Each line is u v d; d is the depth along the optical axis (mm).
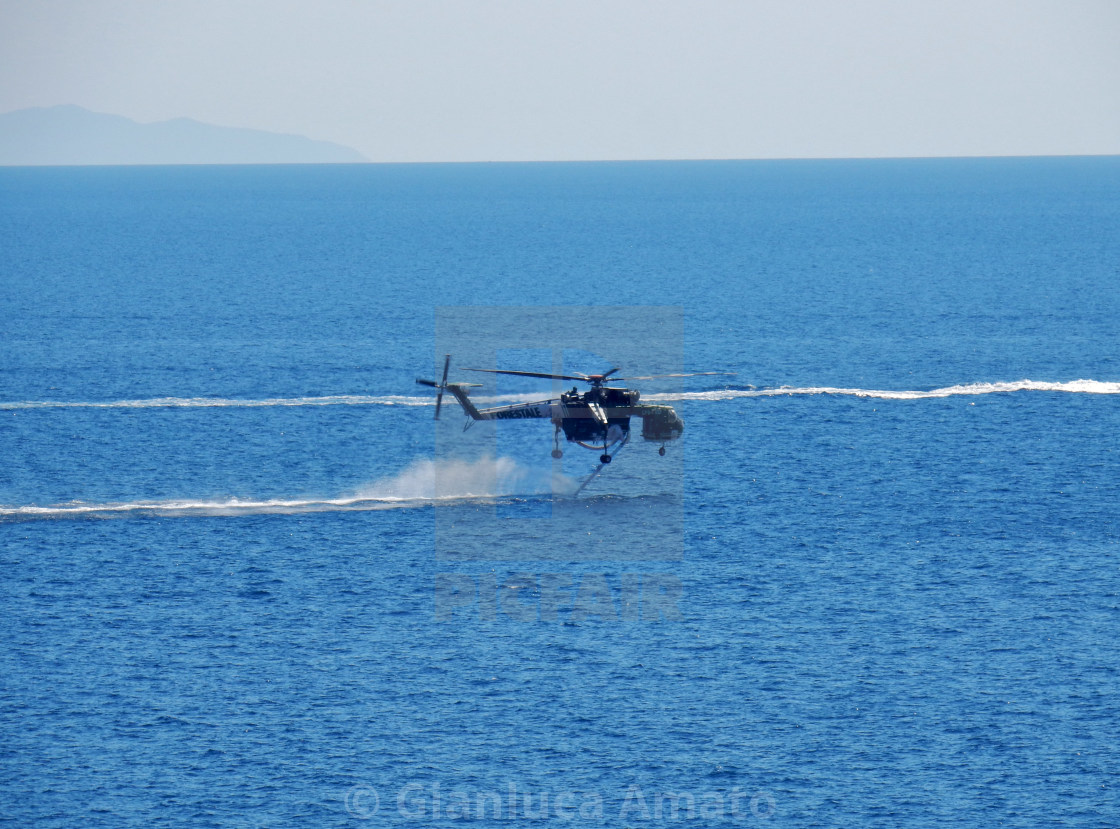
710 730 153625
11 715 155125
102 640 177000
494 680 166625
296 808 136875
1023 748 148750
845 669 169125
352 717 156375
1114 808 136625
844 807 137625
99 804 136750
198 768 144250
